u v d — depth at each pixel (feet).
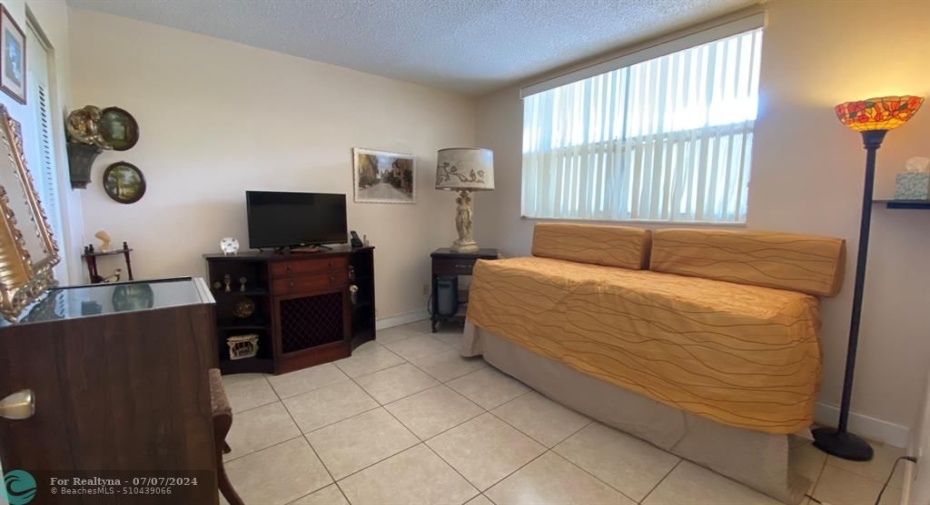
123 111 7.81
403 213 12.44
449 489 5.28
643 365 6.07
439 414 7.20
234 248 8.99
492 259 11.22
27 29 5.24
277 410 7.32
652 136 9.07
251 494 5.17
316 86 10.37
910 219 6.04
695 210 8.47
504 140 12.77
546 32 8.52
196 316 3.44
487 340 9.25
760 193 7.50
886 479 5.39
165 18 7.91
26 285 3.11
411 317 12.98
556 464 5.79
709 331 5.37
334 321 9.83
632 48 9.23
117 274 7.90
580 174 10.60
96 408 3.17
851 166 6.51
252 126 9.50
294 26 8.29
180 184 8.67
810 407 5.15
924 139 5.88
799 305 5.71
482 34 8.62
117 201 7.97
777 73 7.17
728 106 7.89
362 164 11.37
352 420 6.99
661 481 5.42
